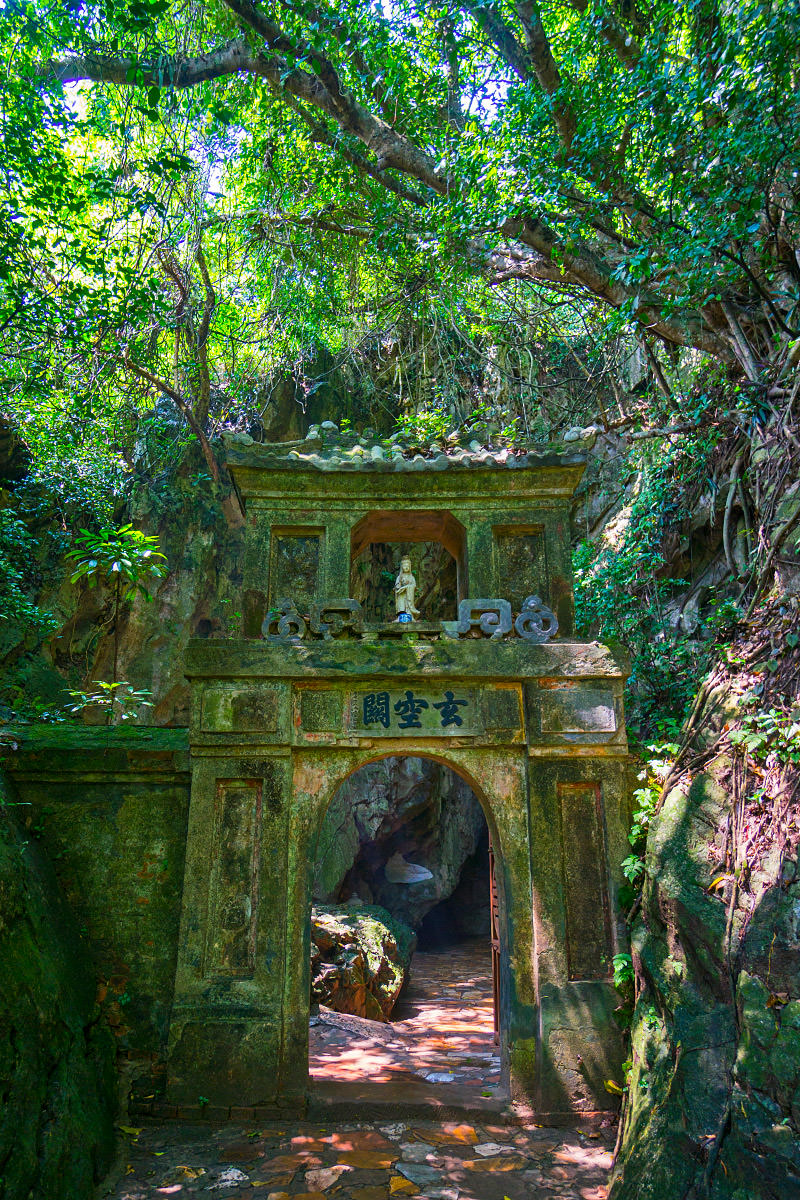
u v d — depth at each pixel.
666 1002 4.79
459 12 7.55
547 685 6.08
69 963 5.29
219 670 6.00
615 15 7.00
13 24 6.77
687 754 5.68
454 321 10.80
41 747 6.11
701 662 8.08
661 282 6.81
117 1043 5.53
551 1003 5.53
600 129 6.14
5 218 6.67
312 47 7.46
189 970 5.56
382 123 8.05
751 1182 3.56
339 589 6.46
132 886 5.90
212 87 8.87
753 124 5.52
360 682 6.09
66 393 9.77
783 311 7.02
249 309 11.60
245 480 6.58
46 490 11.77
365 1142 5.04
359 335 11.78
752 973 4.18
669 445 9.50
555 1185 4.51
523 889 5.80
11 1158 3.67
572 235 7.08
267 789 5.89
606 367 10.52
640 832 5.84
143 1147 4.95
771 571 6.09
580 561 10.47
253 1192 4.38
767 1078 3.78
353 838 13.41
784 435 6.74
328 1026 7.66
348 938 9.12
